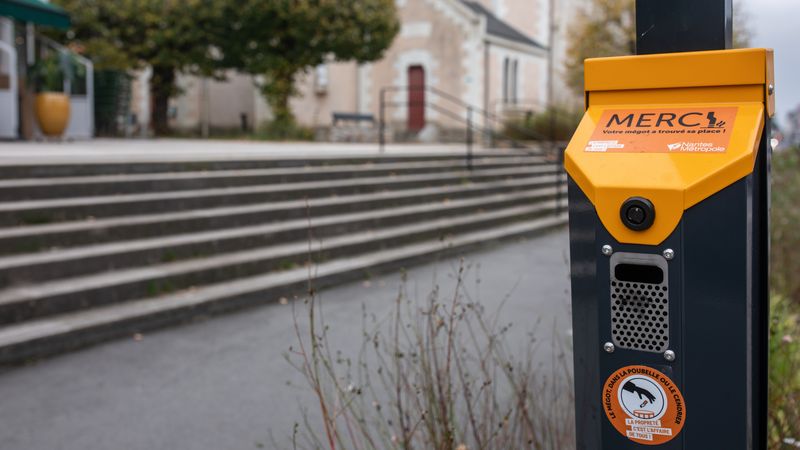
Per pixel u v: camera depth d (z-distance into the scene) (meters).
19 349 4.57
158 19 20.81
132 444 3.52
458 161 12.45
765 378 1.89
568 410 3.36
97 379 4.37
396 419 3.64
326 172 9.34
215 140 18.55
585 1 26.64
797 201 9.89
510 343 5.09
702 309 1.74
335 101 28.11
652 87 1.88
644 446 1.84
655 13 1.94
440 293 6.69
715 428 1.76
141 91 28.59
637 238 1.77
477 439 2.85
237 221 7.31
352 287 6.89
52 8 13.21
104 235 6.20
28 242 5.69
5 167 6.50
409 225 9.09
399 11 26.66
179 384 4.31
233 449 3.47
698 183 1.70
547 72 30.92
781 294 5.55
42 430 3.67
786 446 2.94
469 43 25.45
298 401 4.04
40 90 13.80
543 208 11.58
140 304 5.50
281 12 20.39
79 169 7.05
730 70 1.79
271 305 6.14
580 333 1.90
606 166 1.82
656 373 1.80
